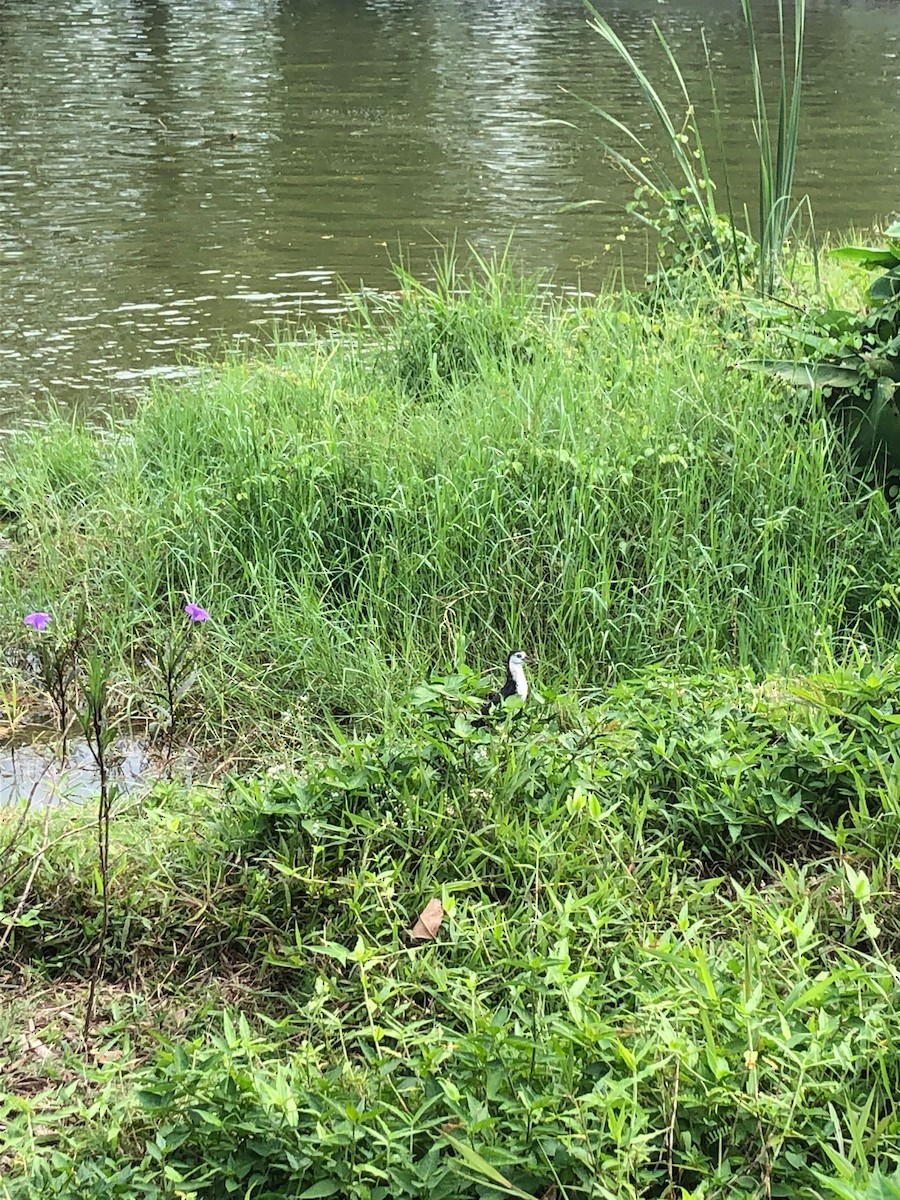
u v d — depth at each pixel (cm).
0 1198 260
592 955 321
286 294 930
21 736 462
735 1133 258
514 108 1617
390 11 2695
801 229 1062
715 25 2470
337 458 567
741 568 508
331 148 1407
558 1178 252
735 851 369
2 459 651
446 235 1069
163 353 815
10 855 362
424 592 513
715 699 409
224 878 363
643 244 1034
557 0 2905
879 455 563
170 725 445
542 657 491
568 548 519
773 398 585
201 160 1350
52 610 521
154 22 2456
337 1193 255
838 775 375
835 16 2656
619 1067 269
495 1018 284
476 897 351
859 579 512
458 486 549
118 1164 268
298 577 537
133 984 338
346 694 468
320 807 367
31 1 2720
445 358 697
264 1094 262
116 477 604
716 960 302
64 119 1549
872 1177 222
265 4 2780
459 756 376
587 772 377
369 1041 300
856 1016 279
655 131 1468
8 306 901
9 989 335
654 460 551
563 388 611
